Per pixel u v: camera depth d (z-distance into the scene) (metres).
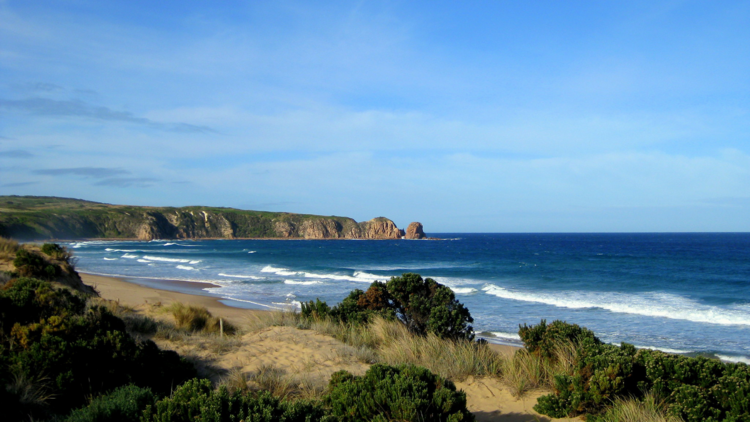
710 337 15.16
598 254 68.50
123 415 3.69
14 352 4.59
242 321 13.98
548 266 47.72
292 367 6.62
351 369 6.64
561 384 5.14
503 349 12.59
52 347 4.58
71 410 3.94
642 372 5.24
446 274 40.12
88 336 5.07
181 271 39.94
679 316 18.77
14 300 5.65
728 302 23.09
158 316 12.01
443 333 9.24
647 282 32.66
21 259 13.33
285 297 23.98
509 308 21.05
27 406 3.92
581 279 34.97
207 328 10.66
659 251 76.56
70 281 14.88
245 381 5.61
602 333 15.78
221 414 3.26
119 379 4.79
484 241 146.88
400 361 6.91
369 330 9.21
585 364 5.32
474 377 6.47
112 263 46.75
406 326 9.77
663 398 4.88
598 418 4.64
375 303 10.98
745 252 71.81
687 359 5.08
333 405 4.33
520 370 6.34
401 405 3.98
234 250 85.75
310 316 10.67
